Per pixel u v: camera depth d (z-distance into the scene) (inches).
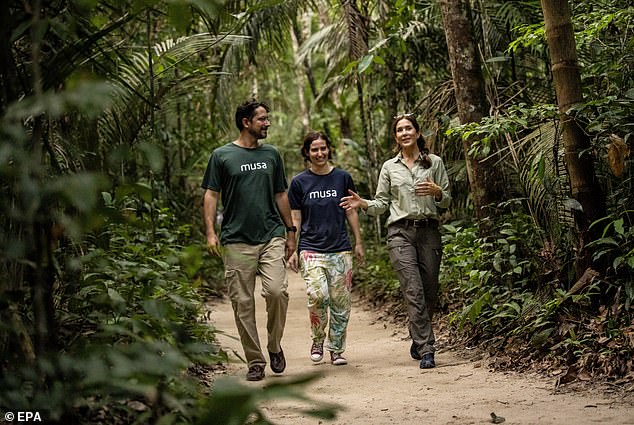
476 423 149.2
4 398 85.3
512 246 227.6
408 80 406.0
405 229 225.9
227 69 400.2
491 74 287.1
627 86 221.3
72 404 91.7
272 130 936.3
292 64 732.0
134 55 213.2
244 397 64.5
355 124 681.6
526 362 201.0
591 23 240.7
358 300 412.2
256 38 392.2
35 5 89.6
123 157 87.7
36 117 93.0
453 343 245.3
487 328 233.5
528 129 262.8
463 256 246.2
